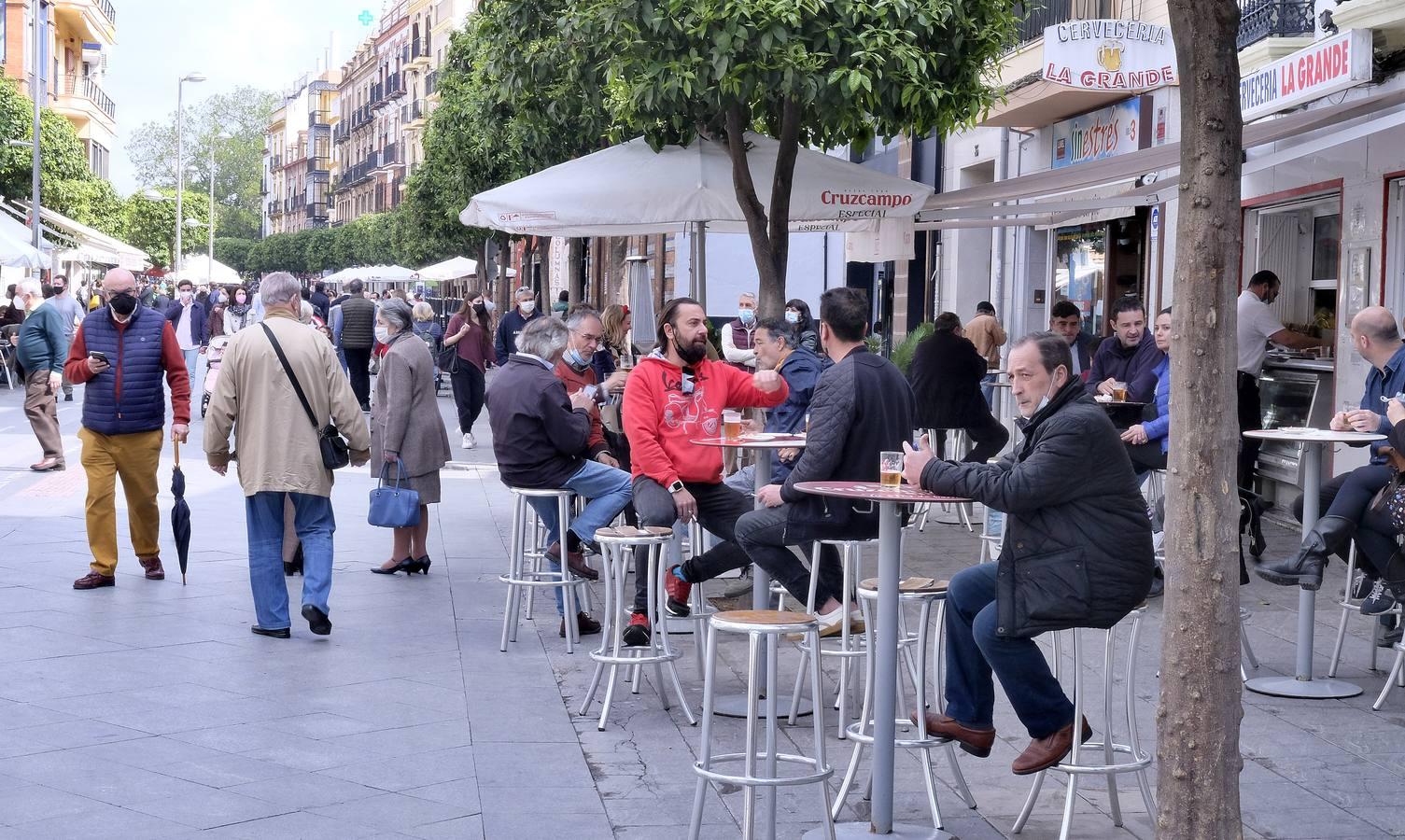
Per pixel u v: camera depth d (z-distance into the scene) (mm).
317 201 122000
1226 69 4086
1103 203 12953
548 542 10195
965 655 5617
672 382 7922
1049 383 5371
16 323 28234
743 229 13961
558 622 9250
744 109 10734
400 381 10492
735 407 8219
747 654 8383
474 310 20703
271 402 8484
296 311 8750
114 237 50750
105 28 63688
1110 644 5531
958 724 5637
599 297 42875
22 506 13531
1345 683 7648
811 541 6777
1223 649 4180
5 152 40625
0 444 18781
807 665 7973
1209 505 4168
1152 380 10328
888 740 5328
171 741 6453
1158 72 11859
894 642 5305
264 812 5555
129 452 9984
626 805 5754
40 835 5238
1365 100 10039
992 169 22234
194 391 26344
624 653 7488
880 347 16266
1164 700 4266
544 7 12328
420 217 43188
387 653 8258
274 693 7332
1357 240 12156
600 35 10633
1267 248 14320
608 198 10070
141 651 8133
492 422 8648
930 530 12867
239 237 143000
